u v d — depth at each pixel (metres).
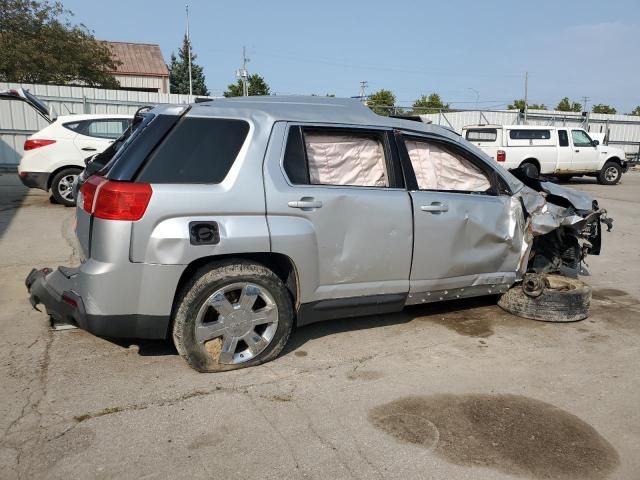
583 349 4.23
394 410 3.22
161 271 3.23
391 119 4.21
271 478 2.56
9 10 25.80
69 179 9.70
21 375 3.47
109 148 4.26
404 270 4.11
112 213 3.15
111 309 3.21
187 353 3.43
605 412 3.27
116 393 3.28
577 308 4.80
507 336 4.46
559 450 2.87
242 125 3.57
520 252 4.77
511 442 2.93
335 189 3.79
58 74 26.44
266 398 3.29
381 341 4.27
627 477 2.67
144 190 3.18
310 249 3.67
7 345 3.92
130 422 2.98
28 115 17.23
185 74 59.41
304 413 3.14
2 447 2.72
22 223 8.23
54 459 2.64
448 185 4.47
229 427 2.97
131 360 3.73
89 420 2.98
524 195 4.78
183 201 3.26
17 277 5.51
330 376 3.63
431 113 27.12
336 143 3.92
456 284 4.45
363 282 3.97
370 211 3.89
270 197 3.52
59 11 27.41
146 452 2.72
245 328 3.58
